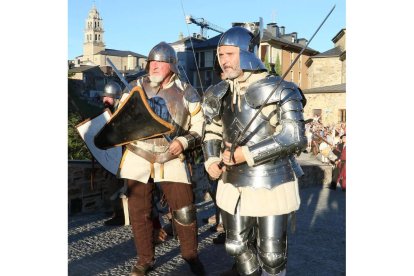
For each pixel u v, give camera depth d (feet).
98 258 13.21
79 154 28.94
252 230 9.71
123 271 12.14
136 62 267.80
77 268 12.21
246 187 9.11
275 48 120.67
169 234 16.12
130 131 11.28
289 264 12.91
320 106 99.40
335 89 98.22
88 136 16.69
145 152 11.41
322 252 14.20
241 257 9.50
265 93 8.84
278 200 8.97
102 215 19.15
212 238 15.75
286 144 8.67
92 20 428.15
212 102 9.53
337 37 125.80
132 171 11.39
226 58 9.30
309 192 29.01
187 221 11.49
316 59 124.47
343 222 18.81
